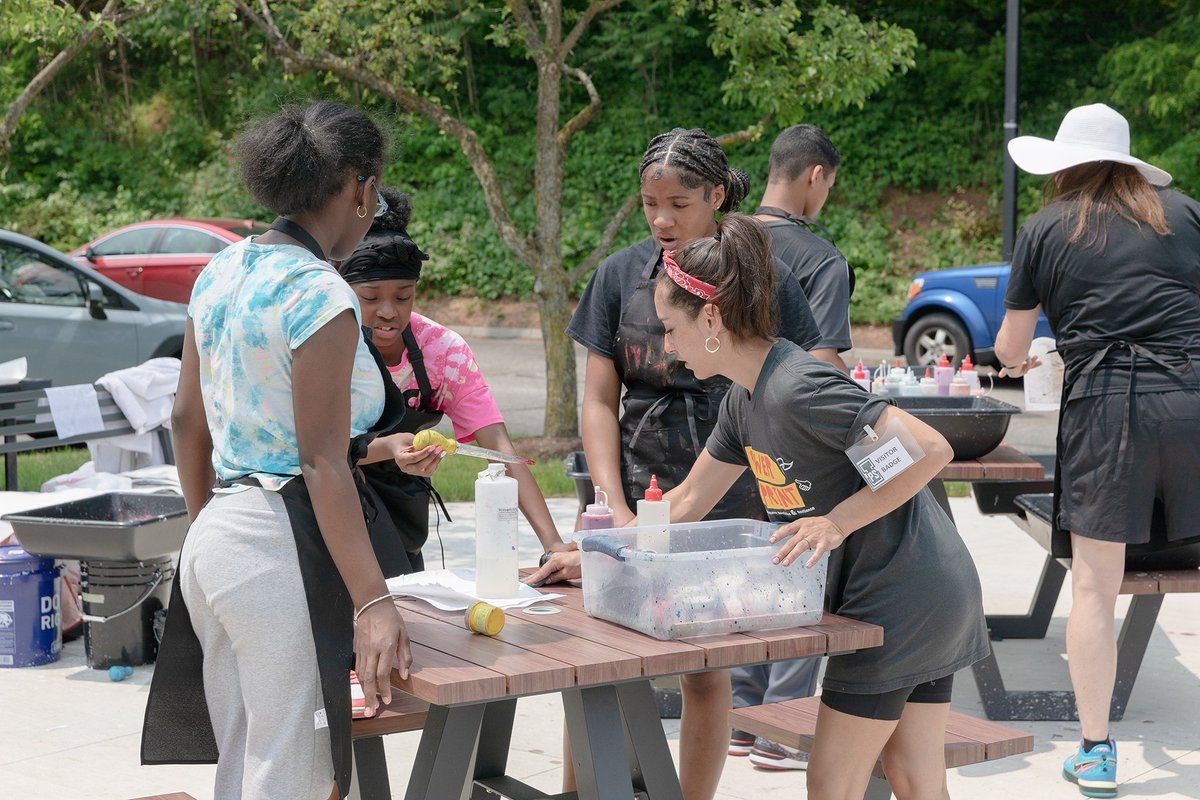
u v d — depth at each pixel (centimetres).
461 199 2084
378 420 255
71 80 2273
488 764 335
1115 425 382
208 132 2284
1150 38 1909
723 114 2112
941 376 558
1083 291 392
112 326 1042
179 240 1534
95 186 2216
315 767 231
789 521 273
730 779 405
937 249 1978
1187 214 392
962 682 497
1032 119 2047
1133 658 446
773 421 258
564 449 976
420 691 220
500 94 2161
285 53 973
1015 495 532
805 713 324
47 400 628
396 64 990
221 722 241
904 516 265
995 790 394
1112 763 388
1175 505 386
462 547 691
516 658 232
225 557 227
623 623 254
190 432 255
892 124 2077
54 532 483
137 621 506
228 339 228
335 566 230
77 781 399
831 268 376
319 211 235
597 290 343
